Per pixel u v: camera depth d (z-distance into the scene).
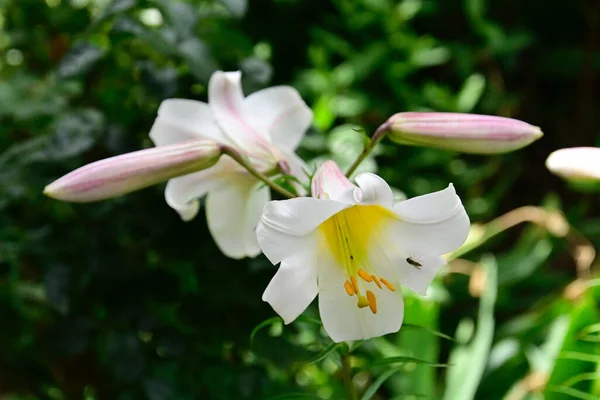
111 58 1.00
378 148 1.10
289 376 1.09
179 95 0.97
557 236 1.37
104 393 1.08
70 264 0.96
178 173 0.78
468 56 1.64
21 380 1.08
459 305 1.40
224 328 0.98
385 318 0.74
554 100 2.02
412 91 1.54
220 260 0.96
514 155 1.75
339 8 1.60
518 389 1.05
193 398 0.98
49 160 0.93
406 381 1.07
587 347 0.96
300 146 0.99
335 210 0.70
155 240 0.97
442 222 0.72
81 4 1.09
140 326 0.96
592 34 1.96
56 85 1.01
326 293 0.74
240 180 0.84
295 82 1.49
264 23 1.65
